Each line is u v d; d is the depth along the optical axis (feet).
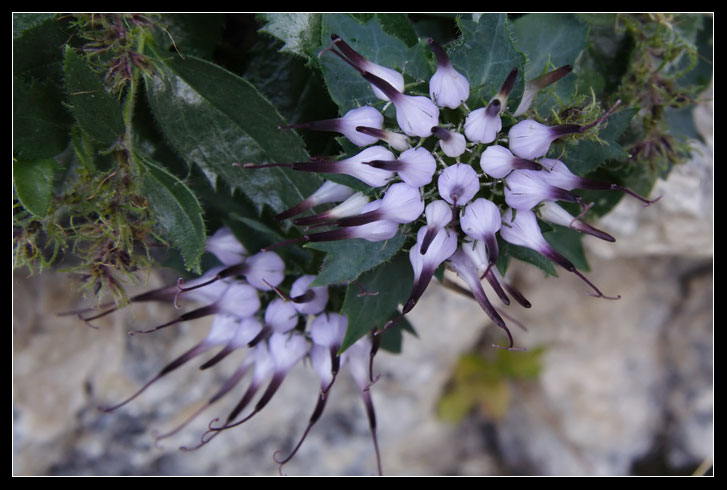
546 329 1.84
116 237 1.11
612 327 1.83
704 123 1.41
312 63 1.11
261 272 1.11
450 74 1.02
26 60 1.10
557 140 1.06
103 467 1.52
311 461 1.72
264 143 1.12
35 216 1.10
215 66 1.11
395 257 1.08
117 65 1.09
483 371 1.85
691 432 1.86
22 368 1.40
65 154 1.14
